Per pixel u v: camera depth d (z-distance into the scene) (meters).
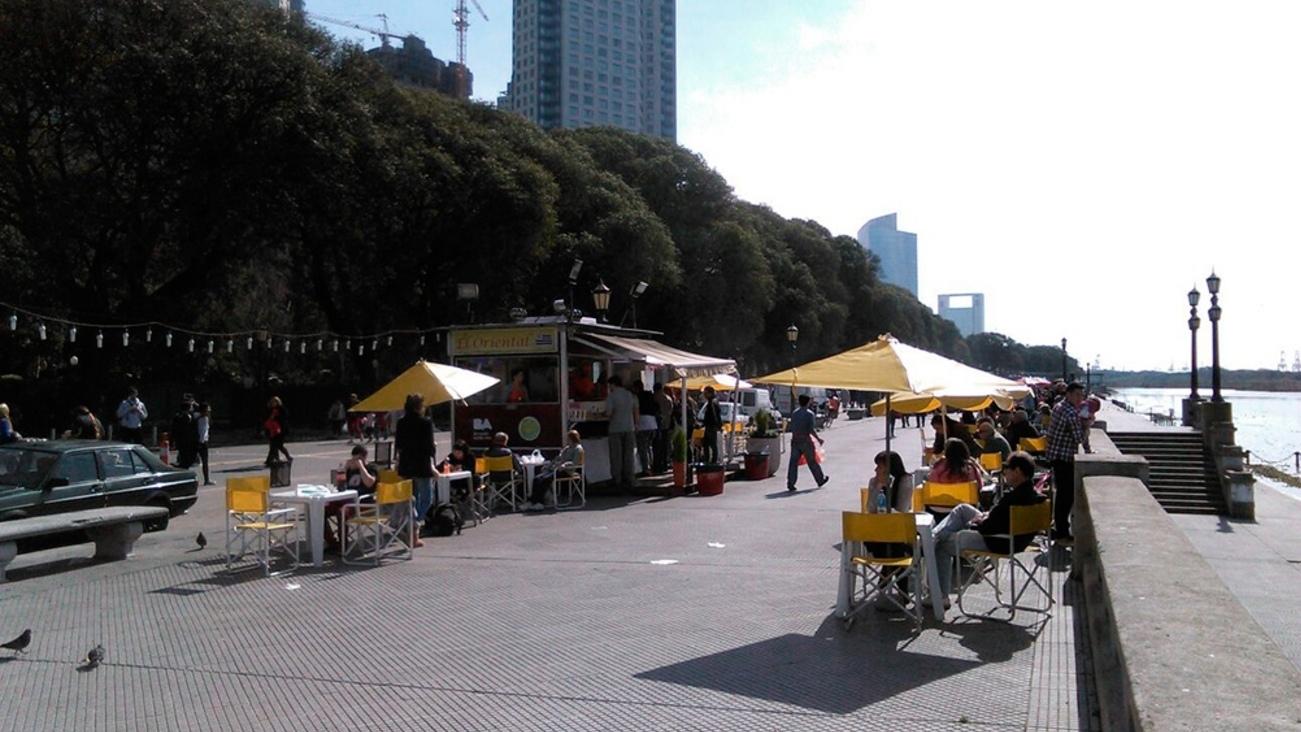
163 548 12.72
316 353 53.31
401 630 8.14
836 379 9.11
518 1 191.00
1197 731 2.71
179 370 42.91
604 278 50.47
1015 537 8.30
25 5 29.92
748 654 7.29
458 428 18.20
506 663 7.12
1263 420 97.06
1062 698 6.19
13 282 33.94
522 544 12.38
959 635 7.79
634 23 196.62
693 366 19.31
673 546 12.13
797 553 11.57
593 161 59.06
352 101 38.03
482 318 46.44
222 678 6.86
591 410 18.45
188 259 36.97
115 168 33.47
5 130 32.00
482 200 43.81
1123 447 27.67
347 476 12.75
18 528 10.41
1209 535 19.20
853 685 6.51
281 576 10.50
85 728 5.89
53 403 35.78
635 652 7.37
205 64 32.88
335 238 39.41
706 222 65.25
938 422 15.16
